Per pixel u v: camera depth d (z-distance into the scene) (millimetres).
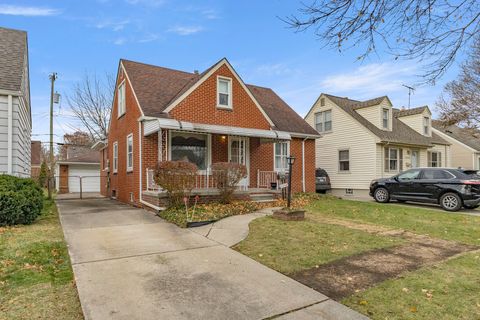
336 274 4461
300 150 15758
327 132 19594
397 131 19438
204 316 3209
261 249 5684
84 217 9070
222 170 10812
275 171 14289
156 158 11391
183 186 9578
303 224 7918
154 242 6176
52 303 3494
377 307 3439
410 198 12258
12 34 11609
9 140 9000
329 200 13680
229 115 12742
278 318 3195
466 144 26750
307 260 5066
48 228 7406
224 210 9672
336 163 18969
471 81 16906
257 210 10484
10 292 3764
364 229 7508
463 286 4016
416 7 3586
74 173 24719
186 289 3883
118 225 7875
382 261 5055
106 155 18766
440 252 5621
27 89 13008
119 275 4336
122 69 14492
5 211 7402
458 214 10023
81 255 5246
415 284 4086
